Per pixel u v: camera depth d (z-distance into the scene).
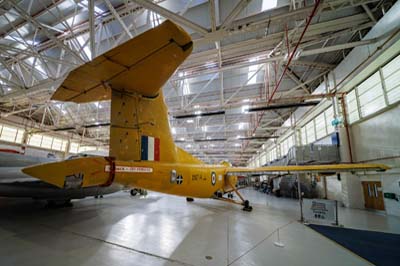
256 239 3.56
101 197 9.27
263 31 6.27
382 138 6.38
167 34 1.68
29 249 2.96
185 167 4.08
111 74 2.21
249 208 6.40
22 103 11.47
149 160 2.86
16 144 13.23
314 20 5.79
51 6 5.54
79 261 2.58
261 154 25.45
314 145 8.70
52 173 1.85
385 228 4.42
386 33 5.30
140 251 2.95
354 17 5.52
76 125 12.05
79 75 2.20
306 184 10.62
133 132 2.66
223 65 7.69
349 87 7.76
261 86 9.79
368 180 7.09
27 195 5.09
